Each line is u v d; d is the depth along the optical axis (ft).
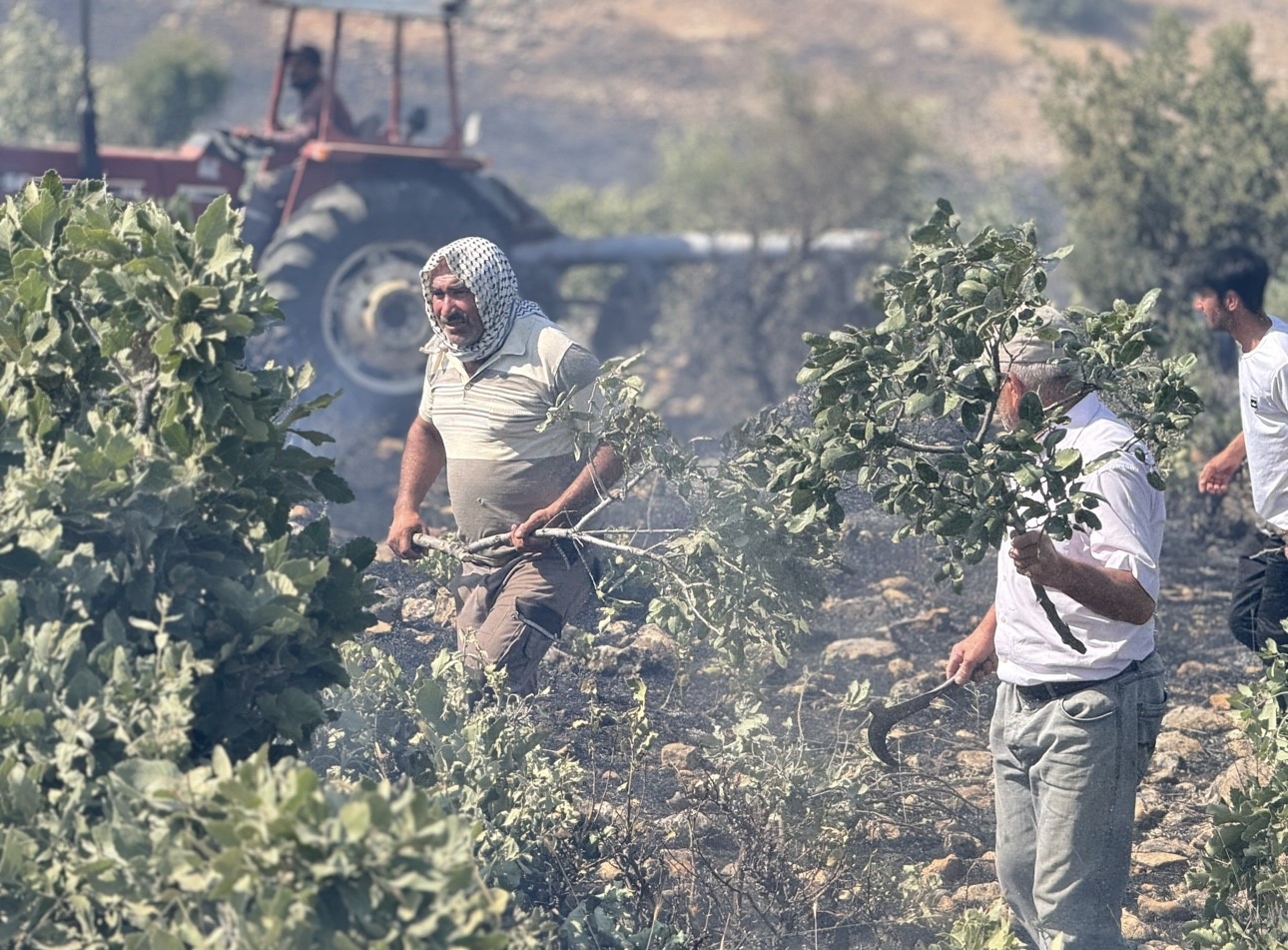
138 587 34.01
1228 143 124.67
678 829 52.54
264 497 36.91
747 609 49.98
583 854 47.16
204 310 33.86
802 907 47.34
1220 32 129.18
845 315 145.48
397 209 121.08
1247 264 60.13
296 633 35.76
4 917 29.89
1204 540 90.07
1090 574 40.52
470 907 27.58
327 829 27.04
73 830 30.68
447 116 385.29
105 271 34.47
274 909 26.63
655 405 133.59
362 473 109.19
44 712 31.40
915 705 49.42
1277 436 59.82
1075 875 43.45
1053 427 42.68
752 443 50.75
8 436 35.50
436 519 92.27
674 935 43.32
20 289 36.04
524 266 139.44
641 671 64.69
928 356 39.42
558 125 392.88
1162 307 121.90
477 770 44.34
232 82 277.44
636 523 70.13
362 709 47.93
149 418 36.06
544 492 54.44
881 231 158.10
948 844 54.34
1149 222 125.70
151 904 29.07
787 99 186.09
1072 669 43.04
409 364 122.83
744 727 51.62
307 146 126.41
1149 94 128.98
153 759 30.55
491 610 55.31
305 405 37.83
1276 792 46.70
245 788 27.73
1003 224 154.51
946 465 38.29
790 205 167.94
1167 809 60.13
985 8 479.82
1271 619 62.54
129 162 125.70
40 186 40.09
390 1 129.49
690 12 468.34
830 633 71.51
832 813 49.44
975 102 422.00
